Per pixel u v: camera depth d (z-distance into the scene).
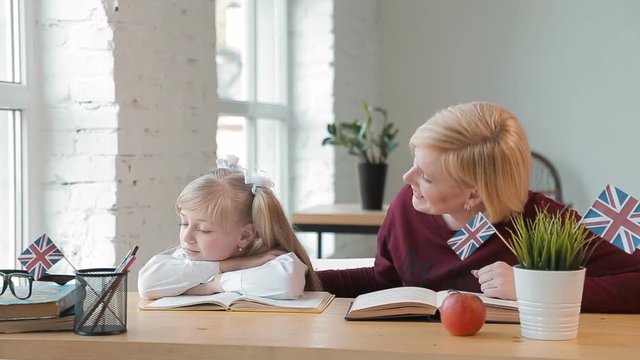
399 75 5.59
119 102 2.77
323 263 2.41
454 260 1.97
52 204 2.79
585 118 5.26
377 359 1.39
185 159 3.21
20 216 2.73
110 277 1.52
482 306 1.50
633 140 5.18
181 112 3.17
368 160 3.94
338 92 4.81
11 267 2.70
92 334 1.51
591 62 5.24
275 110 4.49
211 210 1.91
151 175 2.97
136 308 1.79
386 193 5.61
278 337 1.49
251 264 1.92
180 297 1.87
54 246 1.67
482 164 1.77
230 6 3.98
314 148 4.75
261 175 1.97
